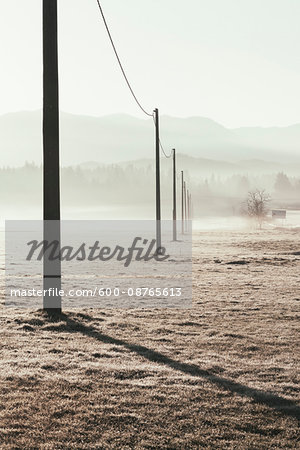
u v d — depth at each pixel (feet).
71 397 28.12
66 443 23.03
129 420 25.53
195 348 39.09
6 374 31.17
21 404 26.96
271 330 45.62
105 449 22.63
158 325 47.14
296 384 31.14
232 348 39.29
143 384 30.42
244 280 80.48
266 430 24.86
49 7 48.24
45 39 48.37
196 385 30.58
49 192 48.57
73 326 45.09
